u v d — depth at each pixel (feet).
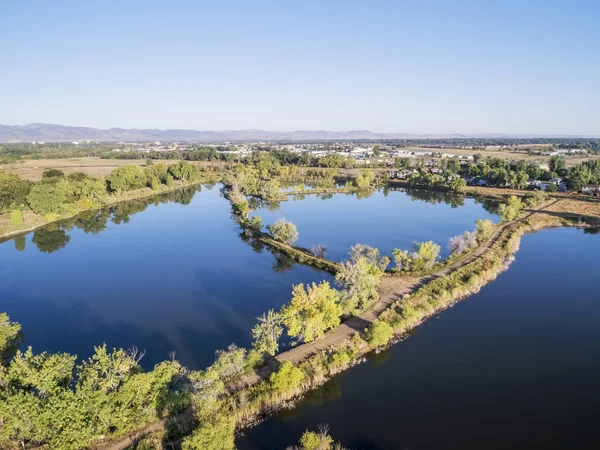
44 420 117.91
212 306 243.19
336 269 290.76
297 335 194.18
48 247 375.25
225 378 161.48
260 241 379.55
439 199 623.77
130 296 260.01
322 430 140.87
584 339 204.85
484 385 168.14
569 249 350.84
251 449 131.75
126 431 131.13
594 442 138.51
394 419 147.64
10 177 501.97
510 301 246.88
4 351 195.52
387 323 204.33
